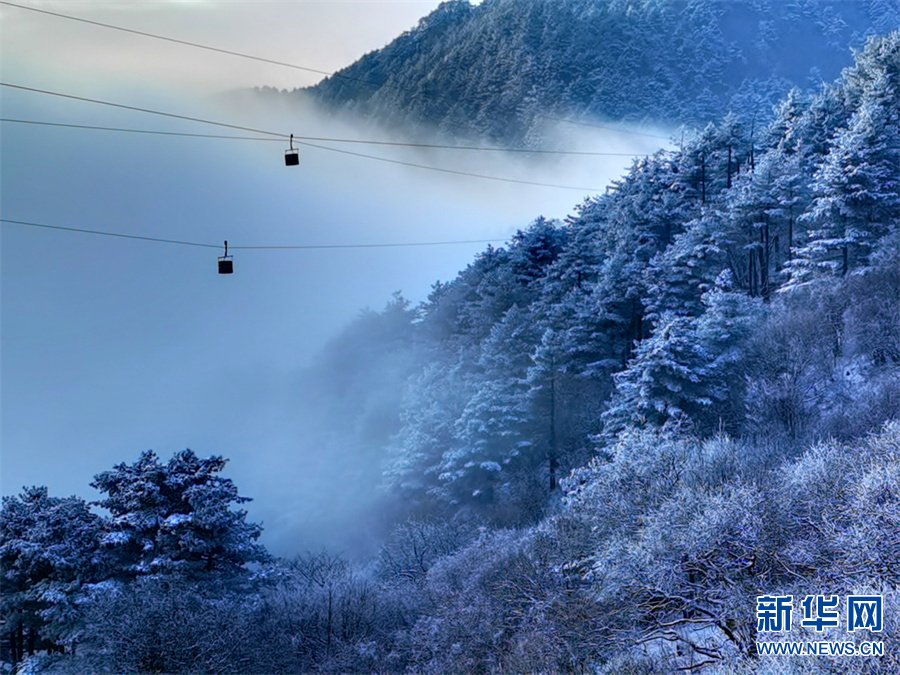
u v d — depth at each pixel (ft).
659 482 87.40
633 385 164.04
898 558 57.06
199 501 131.75
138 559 131.13
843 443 111.65
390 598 125.80
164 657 97.09
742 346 179.22
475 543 138.92
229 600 120.37
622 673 71.82
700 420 158.81
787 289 214.28
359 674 105.50
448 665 95.20
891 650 45.73
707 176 306.14
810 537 68.95
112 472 138.72
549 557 100.07
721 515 70.49
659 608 78.84
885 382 142.00
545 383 208.03
